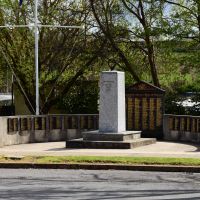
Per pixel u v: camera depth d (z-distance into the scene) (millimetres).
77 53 35938
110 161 18172
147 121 27625
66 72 36344
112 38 35125
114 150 22062
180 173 16938
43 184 14555
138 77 36125
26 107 40906
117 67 38219
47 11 35062
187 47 34250
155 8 33906
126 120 27844
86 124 28281
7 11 34844
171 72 36906
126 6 34500
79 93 37031
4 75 38844
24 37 35031
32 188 13859
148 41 34688
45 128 27469
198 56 33188
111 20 35781
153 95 27562
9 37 35188
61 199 12289
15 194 12938
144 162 17953
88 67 36656
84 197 12562
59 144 25766
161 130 27469
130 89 27812
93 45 36188
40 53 35469
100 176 16125
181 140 26812
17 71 35281
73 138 28172
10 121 25688
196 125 25984
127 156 19281
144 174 16641
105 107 24203
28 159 18797
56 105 37500
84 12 35938
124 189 13758
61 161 18344
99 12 35812
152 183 14828
